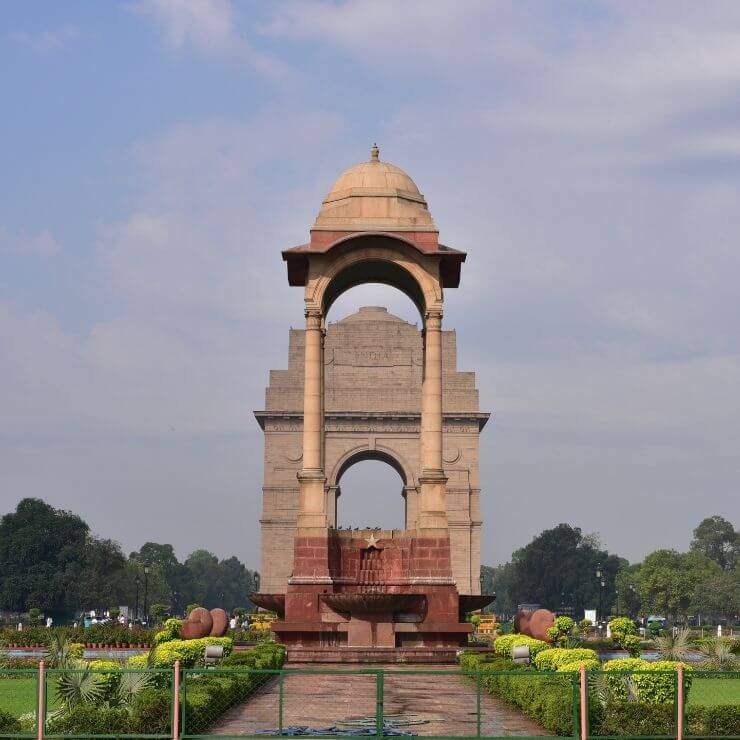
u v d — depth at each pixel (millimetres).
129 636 77750
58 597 171375
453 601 54531
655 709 30859
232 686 35500
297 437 125750
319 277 57844
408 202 58844
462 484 124312
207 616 57062
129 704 31328
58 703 36344
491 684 40375
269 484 125000
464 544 123750
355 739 29281
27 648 76938
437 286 57594
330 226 57938
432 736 29500
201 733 31109
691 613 197250
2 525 177250
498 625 92562
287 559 124125
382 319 125875
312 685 43281
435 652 52000
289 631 53312
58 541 175250
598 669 32344
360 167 59688
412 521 122500
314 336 57531
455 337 126125
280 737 29469
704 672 30188
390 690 41750
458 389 125375
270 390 125812
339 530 56688
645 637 91375
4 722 29969
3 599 170125
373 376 124688
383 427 123375
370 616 53094
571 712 30781
